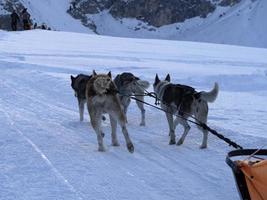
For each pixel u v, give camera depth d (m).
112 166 6.52
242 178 5.12
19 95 10.91
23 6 121.44
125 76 8.66
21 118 8.77
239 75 14.98
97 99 7.03
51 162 6.57
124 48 26.61
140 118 9.20
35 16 125.44
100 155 6.93
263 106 10.55
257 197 4.90
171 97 7.54
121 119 7.09
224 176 6.28
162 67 17.30
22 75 13.75
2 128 8.02
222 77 14.63
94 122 7.11
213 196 5.75
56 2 146.00
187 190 5.88
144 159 6.82
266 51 31.53
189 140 7.74
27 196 5.61
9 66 15.88
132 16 156.62
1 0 114.81
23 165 6.43
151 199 5.63
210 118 9.20
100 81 7.01
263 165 5.04
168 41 37.75
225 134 7.95
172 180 6.12
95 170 6.36
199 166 6.60
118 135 8.00
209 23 149.75
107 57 20.25
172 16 155.12
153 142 7.64
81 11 149.50
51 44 26.03
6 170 6.25
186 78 14.44
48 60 18.00
